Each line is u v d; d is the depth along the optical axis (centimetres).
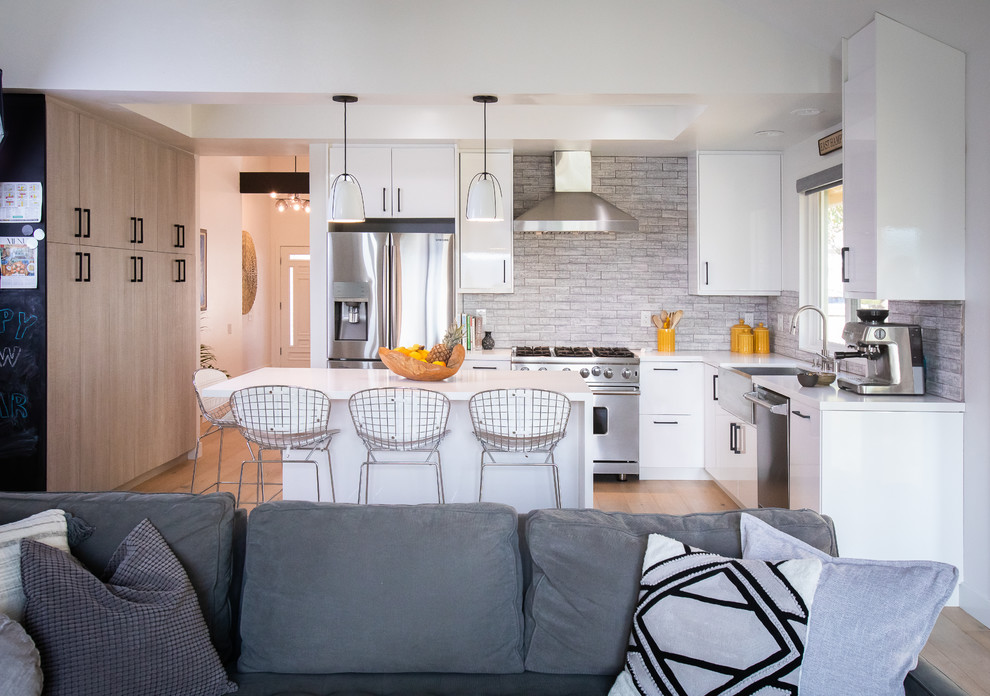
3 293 437
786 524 199
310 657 195
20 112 432
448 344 432
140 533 199
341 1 421
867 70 371
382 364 596
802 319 566
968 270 360
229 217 895
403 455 421
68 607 173
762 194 606
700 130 525
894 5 353
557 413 377
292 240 1113
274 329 1117
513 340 662
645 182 650
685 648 168
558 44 420
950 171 362
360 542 200
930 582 163
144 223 557
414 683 193
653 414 600
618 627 191
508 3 420
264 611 198
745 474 492
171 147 601
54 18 418
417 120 579
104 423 504
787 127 512
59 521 198
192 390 650
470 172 618
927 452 365
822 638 164
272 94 423
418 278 596
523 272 659
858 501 367
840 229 530
